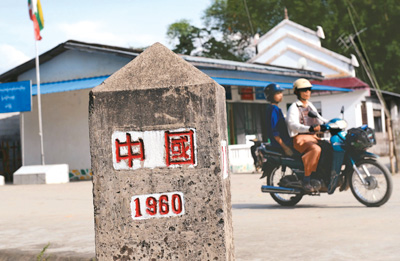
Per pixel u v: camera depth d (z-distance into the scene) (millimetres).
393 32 36562
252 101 21844
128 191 3256
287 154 8109
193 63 17156
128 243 3260
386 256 4457
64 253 5082
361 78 35969
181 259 3213
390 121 14336
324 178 7859
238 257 4676
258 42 30219
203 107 3188
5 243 5879
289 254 4688
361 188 9508
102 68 18250
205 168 3186
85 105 18312
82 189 13555
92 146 3289
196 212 3195
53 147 18859
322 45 38625
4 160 21172
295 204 8320
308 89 8062
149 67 3312
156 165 3234
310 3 40656
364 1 37031
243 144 19250
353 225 6051
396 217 6512
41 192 13234
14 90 17641
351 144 7555
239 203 9086
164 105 3227
